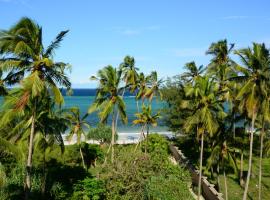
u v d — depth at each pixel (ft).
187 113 168.76
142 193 92.79
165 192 92.07
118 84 128.06
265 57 87.25
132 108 527.40
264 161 165.17
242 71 88.74
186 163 136.98
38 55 73.82
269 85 89.45
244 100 90.84
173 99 182.80
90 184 93.35
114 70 126.11
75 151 150.00
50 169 122.42
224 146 111.24
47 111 90.79
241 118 109.81
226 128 118.73
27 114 88.43
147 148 161.58
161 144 177.06
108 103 125.49
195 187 119.44
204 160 160.35
